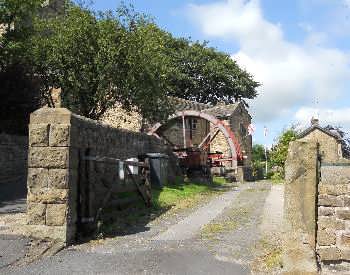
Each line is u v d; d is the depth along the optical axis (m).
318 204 6.77
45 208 8.59
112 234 9.70
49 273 6.71
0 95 21.11
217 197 17.02
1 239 8.17
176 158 22.41
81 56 19.16
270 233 9.70
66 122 8.80
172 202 14.80
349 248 6.66
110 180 11.28
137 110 21.61
